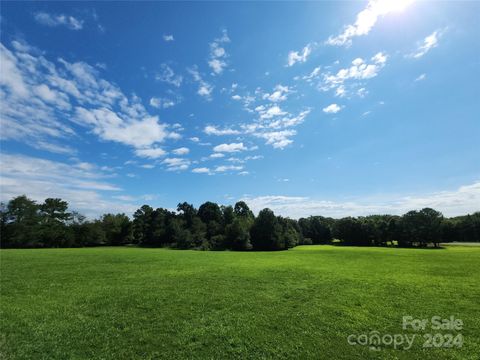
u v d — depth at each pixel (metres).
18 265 39.19
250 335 13.62
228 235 109.44
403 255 59.94
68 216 125.81
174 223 132.75
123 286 24.61
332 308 18.03
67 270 34.47
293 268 37.81
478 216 132.75
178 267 38.53
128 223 136.38
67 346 12.26
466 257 53.78
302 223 152.75
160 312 17.12
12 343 12.41
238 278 29.02
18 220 109.56
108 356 11.41
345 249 89.12
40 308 17.64
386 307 18.17
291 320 15.77
